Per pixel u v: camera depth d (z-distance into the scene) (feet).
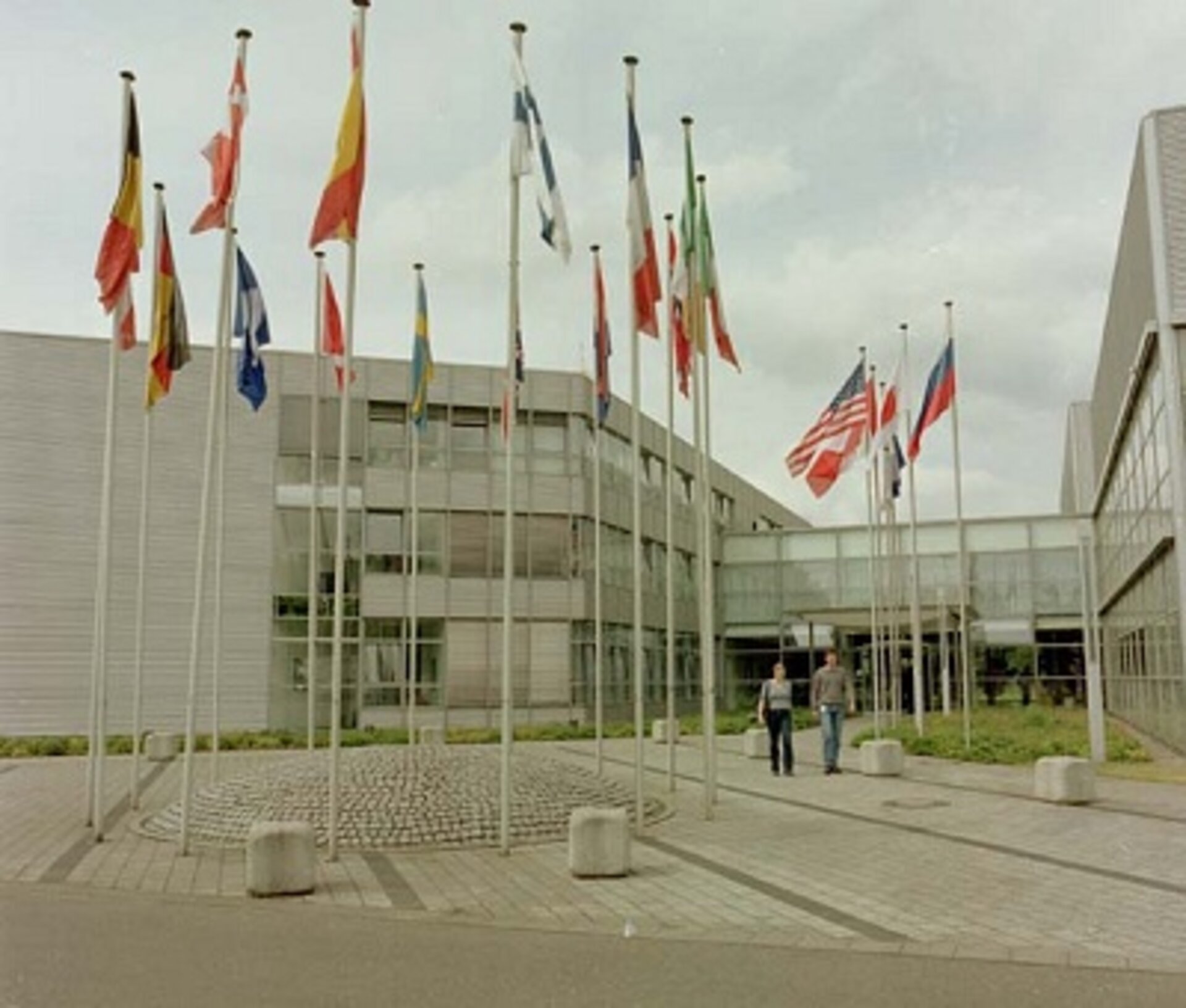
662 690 146.00
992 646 157.79
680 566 159.22
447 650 118.73
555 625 122.52
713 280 53.42
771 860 39.27
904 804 54.44
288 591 115.55
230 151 44.68
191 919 31.07
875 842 42.86
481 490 122.31
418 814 44.24
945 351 88.33
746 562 172.35
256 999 22.63
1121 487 115.03
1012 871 36.58
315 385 75.20
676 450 159.63
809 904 31.99
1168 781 62.39
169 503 112.37
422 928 29.68
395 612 118.01
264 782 48.73
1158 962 25.26
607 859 36.50
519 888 35.04
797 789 61.36
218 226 45.62
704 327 51.78
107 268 44.98
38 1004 22.29
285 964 25.61
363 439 119.75
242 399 116.06
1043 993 22.71
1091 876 35.55
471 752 52.60
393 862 39.99
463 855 41.19
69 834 47.80
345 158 41.52
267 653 113.91
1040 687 155.53
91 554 109.81
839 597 167.32
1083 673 154.10
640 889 34.55
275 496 116.26
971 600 158.40
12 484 108.27
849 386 73.05
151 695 110.22
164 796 62.28
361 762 49.49
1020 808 52.39
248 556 114.42
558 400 126.31
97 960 26.07
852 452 72.13
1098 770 67.82
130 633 109.91
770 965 25.18
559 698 121.60
